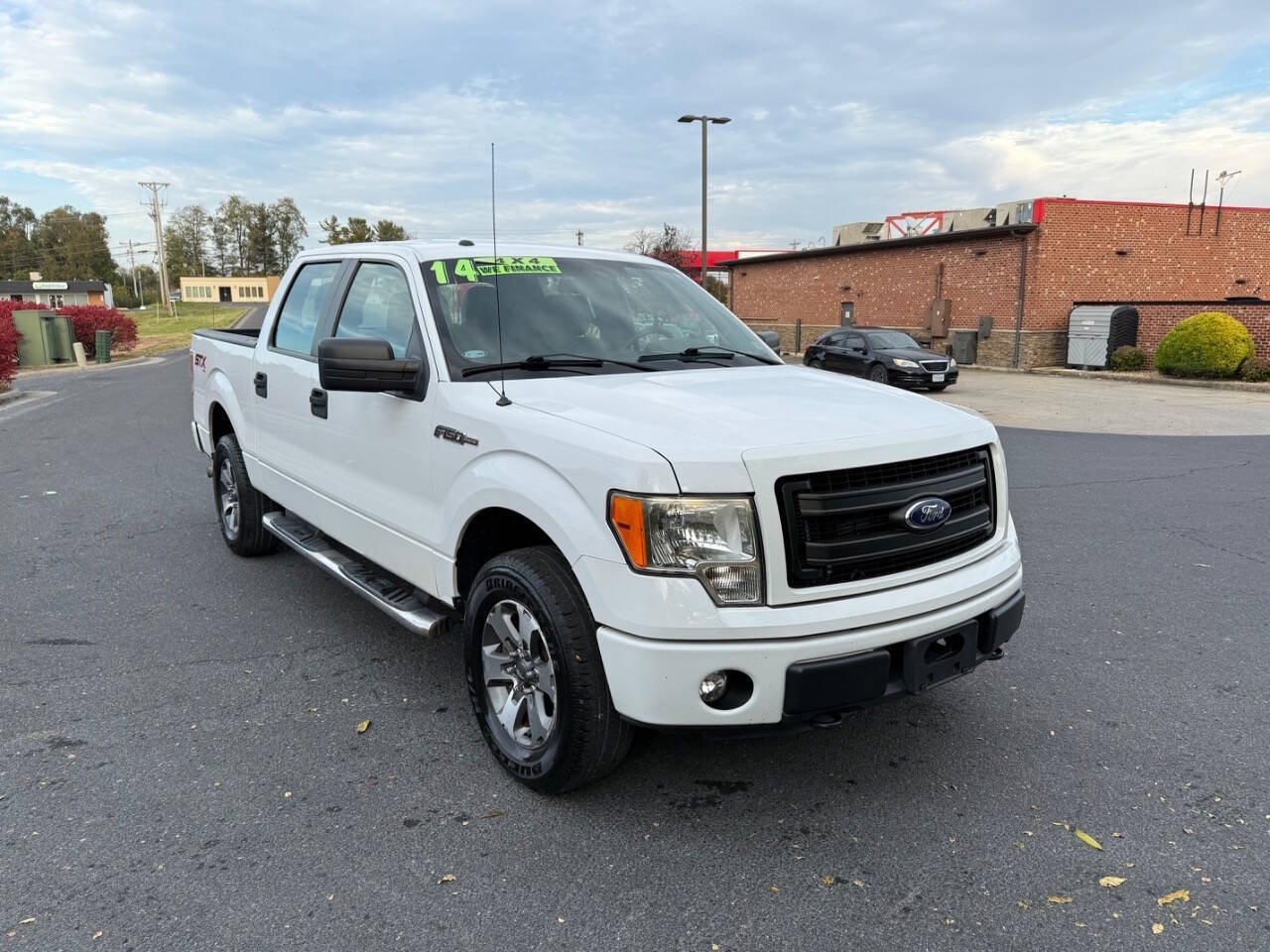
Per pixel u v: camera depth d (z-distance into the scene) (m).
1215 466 9.77
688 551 2.55
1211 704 3.87
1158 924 2.46
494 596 3.13
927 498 2.84
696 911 2.52
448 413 3.33
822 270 33.69
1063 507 7.74
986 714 3.79
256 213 143.38
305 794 3.15
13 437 12.33
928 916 2.50
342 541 4.26
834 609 2.64
